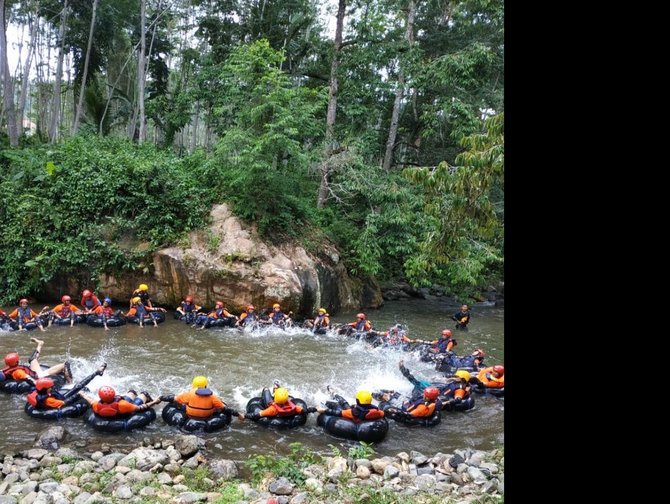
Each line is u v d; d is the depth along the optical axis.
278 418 8.16
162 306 16.09
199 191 16.95
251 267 15.60
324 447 7.64
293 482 6.09
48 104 34.62
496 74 21.14
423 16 23.06
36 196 16.06
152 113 25.86
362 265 18.47
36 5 26.92
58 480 5.93
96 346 11.98
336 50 20.31
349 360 12.21
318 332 14.56
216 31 23.03
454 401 9.47
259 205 16.84
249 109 16.73
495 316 19.05
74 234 15.84
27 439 7.30
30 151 17.75
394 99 24.36
